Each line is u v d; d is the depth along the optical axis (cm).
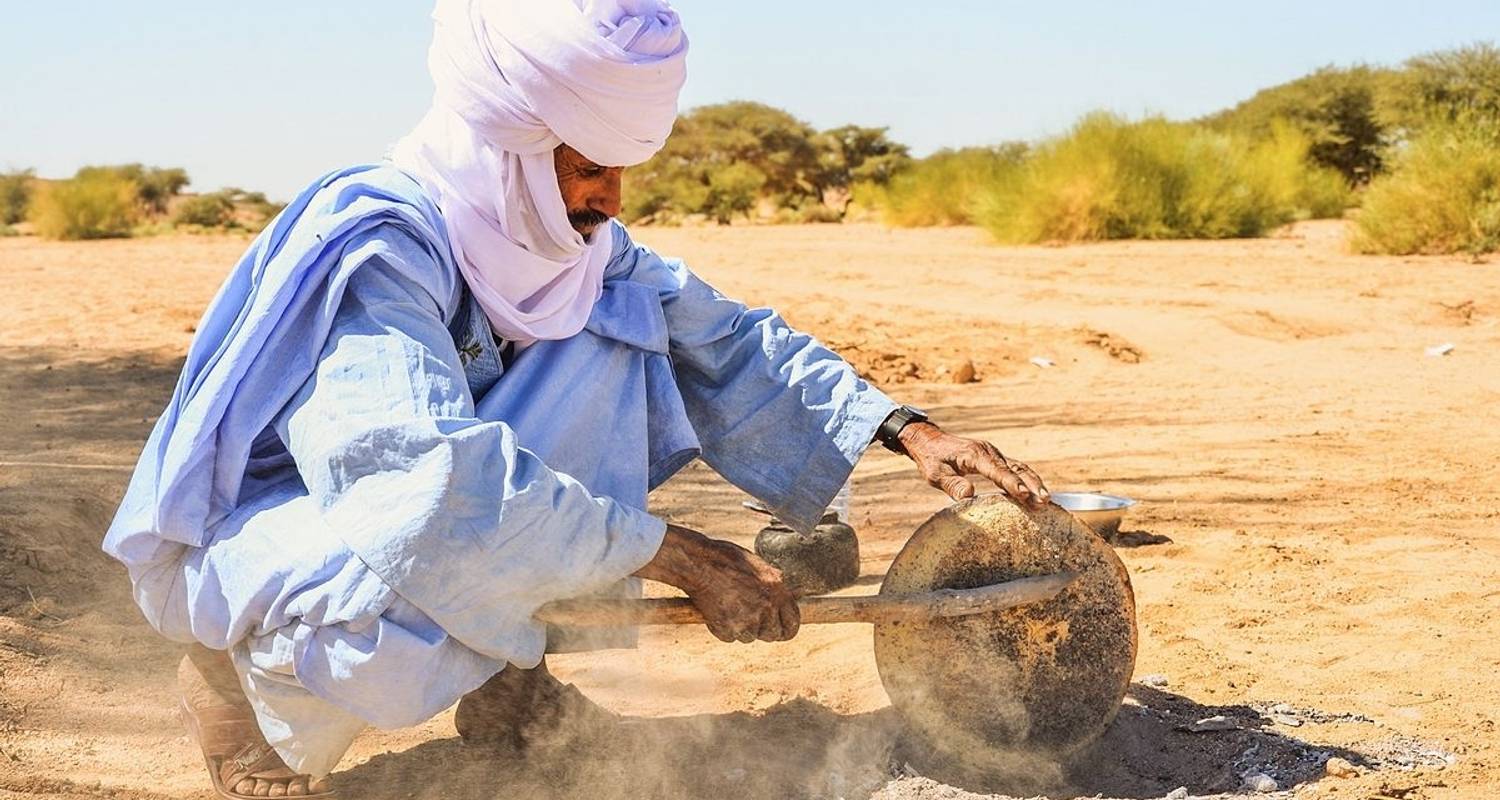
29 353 1229
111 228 4569
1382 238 1964
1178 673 393
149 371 1113
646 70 300
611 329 340
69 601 452
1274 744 342
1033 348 1174
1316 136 4700
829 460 359
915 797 316
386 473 281
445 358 296
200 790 318
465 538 278
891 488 646
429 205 309
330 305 292
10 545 477
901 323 1327
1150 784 328
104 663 402
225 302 302
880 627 335
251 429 294
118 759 338
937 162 3716
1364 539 538
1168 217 2450
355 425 282
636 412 342
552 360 331
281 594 283
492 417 321
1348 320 1281
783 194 6669
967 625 329
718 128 6762
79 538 507
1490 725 354
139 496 303
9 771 321
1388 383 957
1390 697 375
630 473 337
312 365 294
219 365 293
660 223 5228
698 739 353
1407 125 3397
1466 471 664
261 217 6006
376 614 278
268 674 290
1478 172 1916
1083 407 897
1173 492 626
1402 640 420
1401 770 326
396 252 298
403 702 282
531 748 346
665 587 477
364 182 306
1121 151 2484
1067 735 334
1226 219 2436
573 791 323
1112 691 334
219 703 311
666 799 319
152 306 1658
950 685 331
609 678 401
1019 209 2548
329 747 294
